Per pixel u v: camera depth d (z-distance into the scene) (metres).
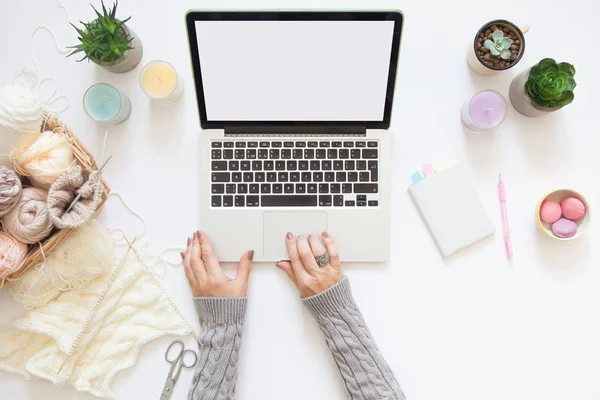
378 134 0.75
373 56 0.69
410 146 0.78
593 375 0.77
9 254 0.64
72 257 0.70
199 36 0.67
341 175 0.75
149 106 0.77
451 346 0.77
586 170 0.78
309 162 0.75
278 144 0.75
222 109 0.72
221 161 0.74
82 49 0.70
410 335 0.77
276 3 0.79
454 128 0.78
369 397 0.71
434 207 0.76
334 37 0.68
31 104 0.63
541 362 0.77
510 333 0.77
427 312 0.77
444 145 0.78
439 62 0.79
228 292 0.73
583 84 0.79
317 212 0.75
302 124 0.74
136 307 0.75
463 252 0.77
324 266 0.74
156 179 0.77
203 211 0.74
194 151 0.77
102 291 0.74
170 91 0.73
